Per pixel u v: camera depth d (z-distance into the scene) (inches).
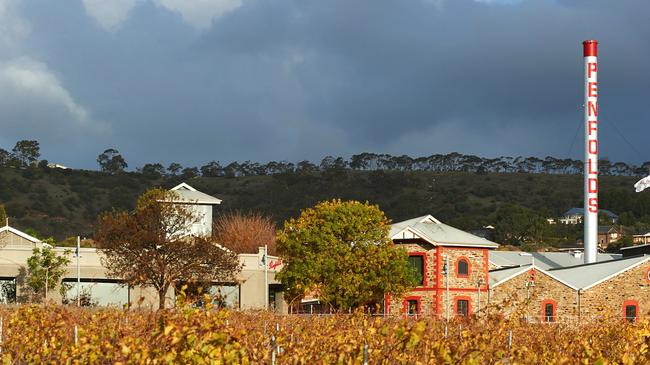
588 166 4483.3
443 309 3284.9
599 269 3491.6
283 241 3248.0
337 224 3208.7
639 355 949.2
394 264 3191.4
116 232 3289.9
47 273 3378.4
